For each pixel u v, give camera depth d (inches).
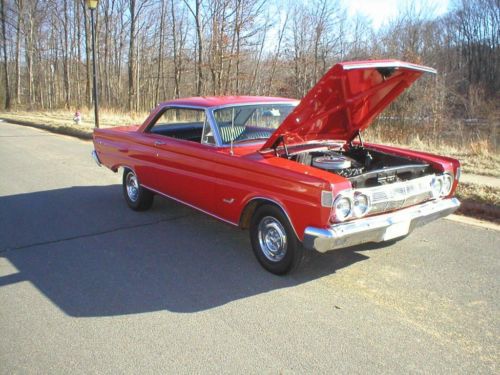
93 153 294.2
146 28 1583.4
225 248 203.3
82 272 178.7
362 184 167.6
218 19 979.9
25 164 407.2
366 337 131.7
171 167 217.6
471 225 229.5
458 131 555.8
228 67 1051.3
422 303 151.6
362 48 1194.0
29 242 212.2
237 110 201.9
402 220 164.4
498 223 232.5
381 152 208.7
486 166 340.5
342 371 116.4
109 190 311.6
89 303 153.8
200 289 163.6
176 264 185.9
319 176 151.7
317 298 155.9
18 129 738.8
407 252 195.3
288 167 162.7
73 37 1745.8
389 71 171.0
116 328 138.3
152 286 166.2
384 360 120.8
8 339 132.6
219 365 119.5
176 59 1454.2
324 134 201.5
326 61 1269.7
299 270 178.5
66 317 144.7
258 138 204.1
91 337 133.3
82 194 300.4
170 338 132.5
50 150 490.0
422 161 191.9
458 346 127.0
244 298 156.5
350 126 206.1
